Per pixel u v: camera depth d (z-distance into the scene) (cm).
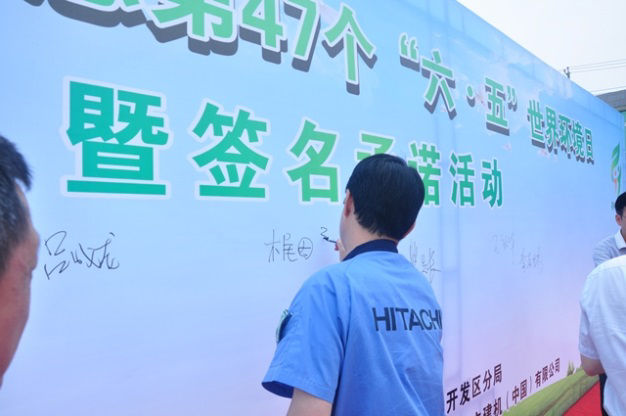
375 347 84
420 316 95
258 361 140
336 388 83
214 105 130
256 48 142
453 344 214
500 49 269
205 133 128
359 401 83
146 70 117
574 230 344
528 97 296
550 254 306
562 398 312
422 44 209
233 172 134
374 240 97
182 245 123
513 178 271
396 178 96
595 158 395
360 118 176
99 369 108
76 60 106
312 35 159
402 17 198
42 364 100
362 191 97
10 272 40
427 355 93
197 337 126
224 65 133
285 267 148
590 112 392
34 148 99
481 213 240
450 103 224
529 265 280
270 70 145
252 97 140
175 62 123
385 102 187
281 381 79
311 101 158
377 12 186
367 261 94
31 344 98
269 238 143
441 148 215
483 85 251
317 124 159
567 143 345
